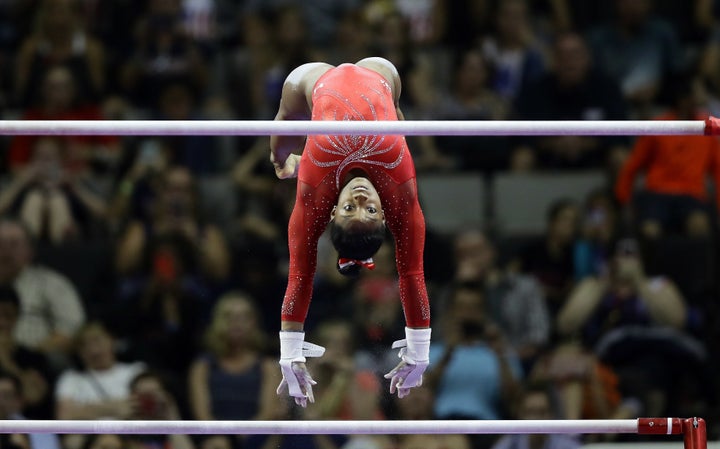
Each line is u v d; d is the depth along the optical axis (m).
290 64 35.38
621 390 28.08
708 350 29.95
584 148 34.50
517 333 29.34
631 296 29.36
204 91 36.09
